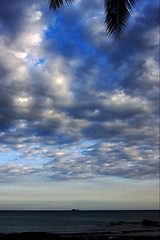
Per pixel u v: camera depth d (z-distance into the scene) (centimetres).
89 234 3566
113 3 584
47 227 5284
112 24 578
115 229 4569
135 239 2745
